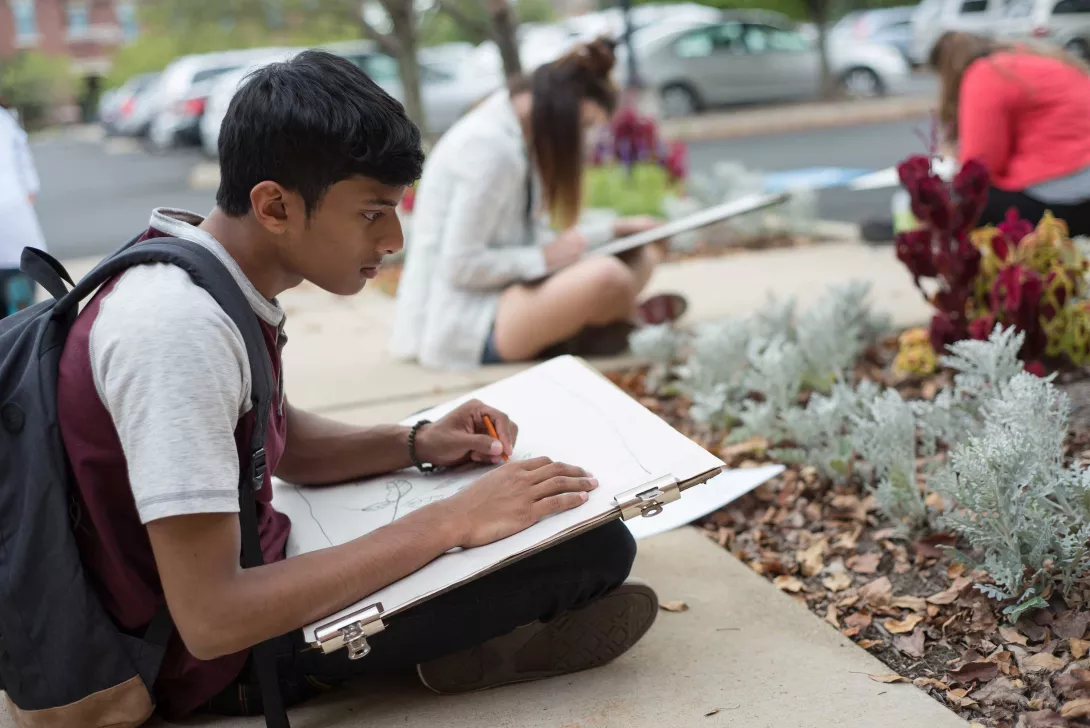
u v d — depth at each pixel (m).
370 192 1.56
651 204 7.21
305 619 1.58
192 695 1.79
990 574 2.15
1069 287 3.28
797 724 1.83
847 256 5.98
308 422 2.13
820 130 16.23
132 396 1.47
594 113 3.97
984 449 2.17
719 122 17.05
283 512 2.07
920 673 2.03
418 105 11.32
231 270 1.61
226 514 1.51
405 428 2.11
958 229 3.31
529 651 1.97
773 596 2.35
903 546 2.54
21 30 48.06
